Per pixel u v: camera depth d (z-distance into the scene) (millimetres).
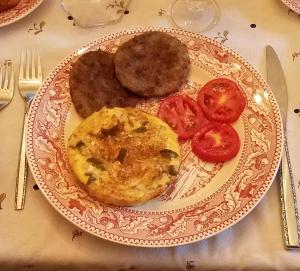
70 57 947
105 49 967
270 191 799
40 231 765
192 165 833
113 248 750
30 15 1071
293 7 1045
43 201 795
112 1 1099
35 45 1023
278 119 853
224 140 841
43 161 812
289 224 752
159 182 765
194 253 745
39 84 949
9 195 803
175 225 740
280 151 812
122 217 751
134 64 917
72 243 753
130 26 1060
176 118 876
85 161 778
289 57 991
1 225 771
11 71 971
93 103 885
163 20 1071
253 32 1040
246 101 890
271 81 942
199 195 795
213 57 956
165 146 794
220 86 909
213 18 1067
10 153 854
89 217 745
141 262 744
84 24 1056
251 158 819
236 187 786
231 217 744
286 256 733
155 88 900
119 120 819
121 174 764
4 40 1031
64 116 888
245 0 1097
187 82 944
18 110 914
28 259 748
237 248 747
